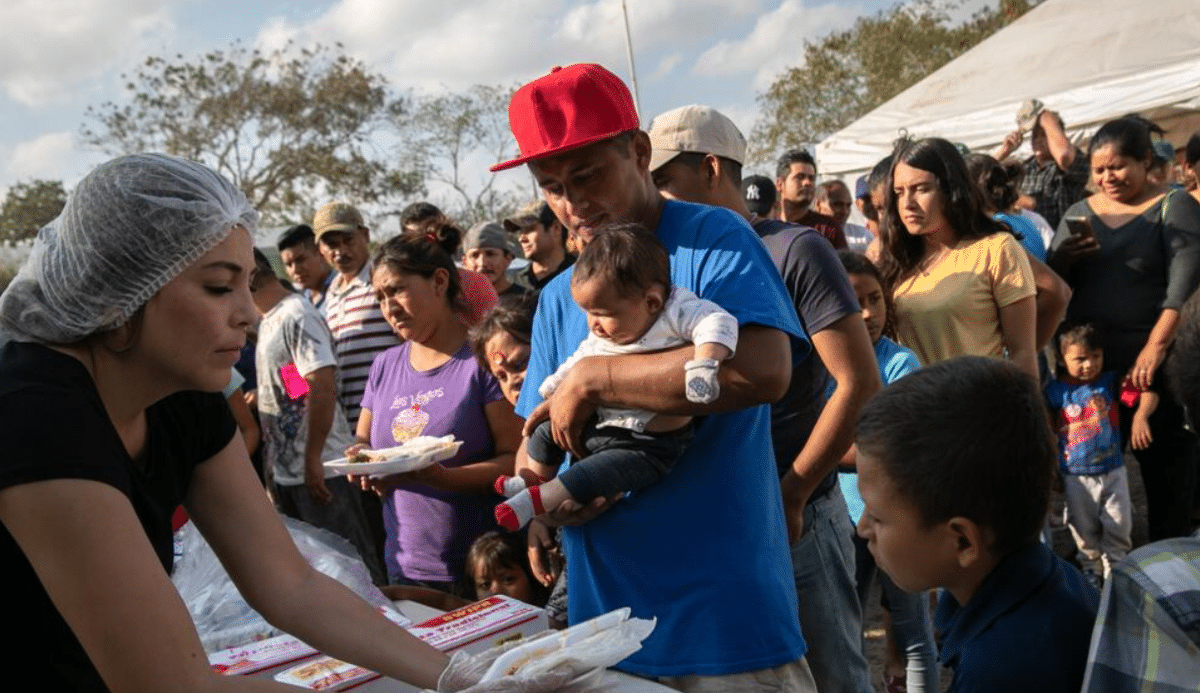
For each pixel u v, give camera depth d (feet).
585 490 5.95
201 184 4.31
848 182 36.09
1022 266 10.37
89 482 4.03
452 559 10.45
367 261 16.30
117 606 4.02
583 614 6.44
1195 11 28.12
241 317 4.50
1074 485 14.07
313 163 103.91
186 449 5.05
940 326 10.61
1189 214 13.09
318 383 13.91
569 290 7.02
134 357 4.49
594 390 6.03
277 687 4.42
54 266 4.25
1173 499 13.39
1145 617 3.66
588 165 6.22
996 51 33.40
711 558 5.92
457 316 11.13
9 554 4.18
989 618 4.38
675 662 5.96
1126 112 27.73
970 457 4.24
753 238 6.26
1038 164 20.24
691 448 6.05
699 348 5.67
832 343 7.47
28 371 4.23
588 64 6.27
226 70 100.68
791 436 8.05
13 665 4.34
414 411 10.81
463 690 4.65
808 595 7.88
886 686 10.73
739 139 8.89
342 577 7.57
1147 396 13.21
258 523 5.40
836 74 100.73
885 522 4.55
